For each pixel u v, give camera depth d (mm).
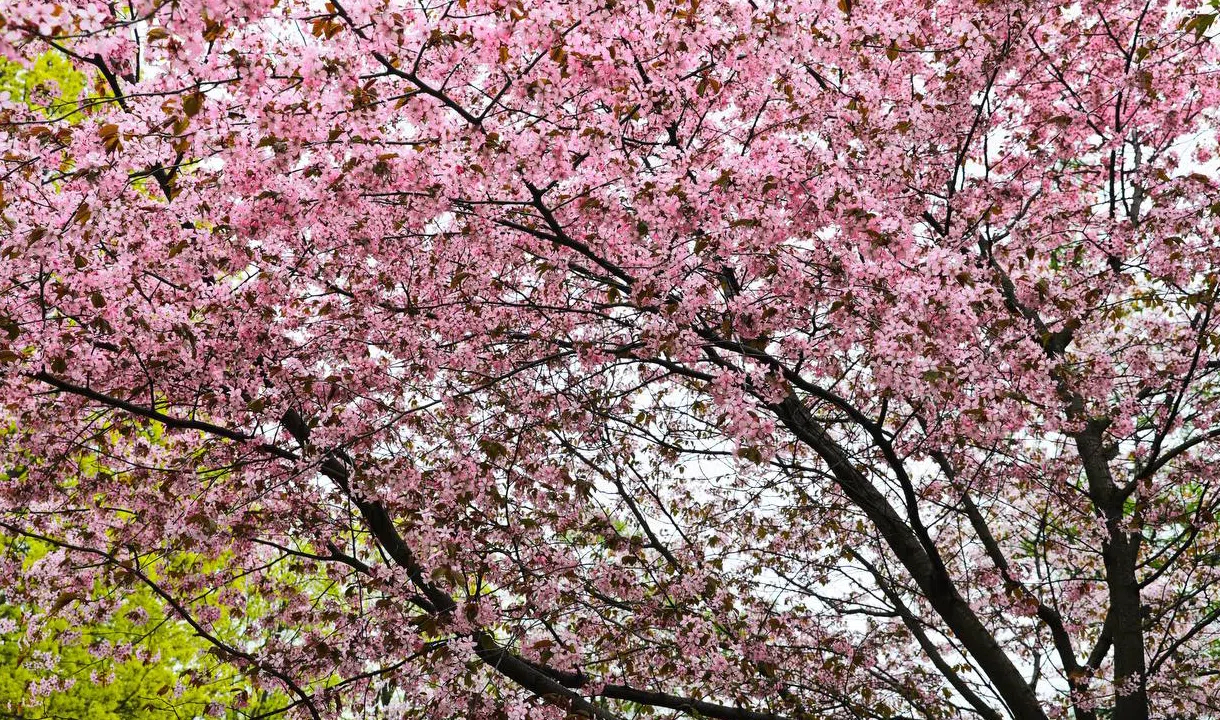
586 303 6254
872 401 6434
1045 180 6203
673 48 4637
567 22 4379
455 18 4184
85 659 8812
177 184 5086
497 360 6195
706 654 6320
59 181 4855
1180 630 8875
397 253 5535
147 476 5977
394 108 4715
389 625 5410
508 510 5770
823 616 7984
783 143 5152
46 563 6066
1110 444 7363
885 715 7062
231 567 6555
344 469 5754
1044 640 7586
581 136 4691
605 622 6828
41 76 8852
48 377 4922
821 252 4848
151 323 5098
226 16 3299
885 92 5887
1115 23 6125
